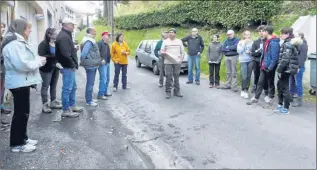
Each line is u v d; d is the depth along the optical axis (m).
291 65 5.94
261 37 7.55
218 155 4.33
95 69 7.16
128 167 4.05
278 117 5.96
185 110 6.73
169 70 7.83
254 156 4.21
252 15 13.20
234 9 14.00
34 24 18.75
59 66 6.04
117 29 25.27
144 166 4.08
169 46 7.79
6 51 4.34
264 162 4.00
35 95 8.30
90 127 5.69
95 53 7.04
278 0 12.64
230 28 14.32
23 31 4.45
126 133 5.39
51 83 6.89
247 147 4.53
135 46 19.77
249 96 7.94
